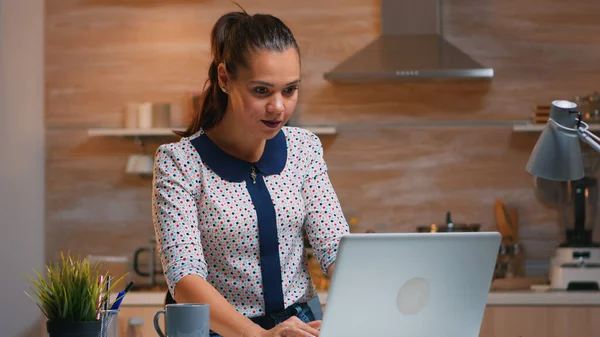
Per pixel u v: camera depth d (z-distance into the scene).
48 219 4.92
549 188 4.51
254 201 2.01
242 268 1.99
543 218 4.77
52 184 4.93
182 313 1.54
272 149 2.08
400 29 4.64
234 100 1.95
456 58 4.50
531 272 4.75
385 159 4.84
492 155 4.81
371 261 1.52
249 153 2.04
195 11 4.95
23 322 4.71
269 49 1.89
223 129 2.04
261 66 1.88
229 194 2.01
